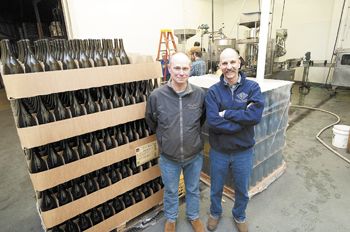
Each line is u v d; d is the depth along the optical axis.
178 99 1.41
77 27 4.55
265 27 2.10
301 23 6.43
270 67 4.47
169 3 6.12
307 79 6.08
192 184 1.65
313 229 1.73
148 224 1.84
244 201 1.63
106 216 1.68
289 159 2.73
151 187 1.92
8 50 1.22
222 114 1.38
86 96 1.48
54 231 1.51
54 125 1.26
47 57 1.36
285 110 2.25
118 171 1.70
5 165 2.90
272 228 1.76
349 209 1.92
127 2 5.25
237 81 1.40
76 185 1.55
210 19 7.36
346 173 2.42
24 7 6.29
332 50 5.96
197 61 3.86
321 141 3.12
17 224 1.92
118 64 1.54
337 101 5.06
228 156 1.51
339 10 5.66
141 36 5.67
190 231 1.76
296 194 2.12
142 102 1.61
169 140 1.44
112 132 1.64
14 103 1.28
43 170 1.35
